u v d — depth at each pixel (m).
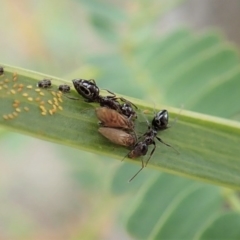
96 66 0.10
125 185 0.10
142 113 0.07
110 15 0.11
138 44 0.10
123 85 0.10
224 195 0.08
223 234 0.08
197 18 0.12
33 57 0.15
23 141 0.13
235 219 0.08
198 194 0.09
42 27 0.15
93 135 0.07
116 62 0.10
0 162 0.17
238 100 0.09
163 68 0.10
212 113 0.09
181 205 0.08
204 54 0.10
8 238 0.17
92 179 0.12
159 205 0.09
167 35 0.10
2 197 0.18
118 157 0.07
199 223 0.08
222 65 0.10
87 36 0.15
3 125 0.07
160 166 0.07
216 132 0.07
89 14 0.11
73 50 0.15
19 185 0.18
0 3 0.15
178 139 0.07
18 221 0.17
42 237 0.17
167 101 0.10
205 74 0.10
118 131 0.07
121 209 0.11
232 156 0.07
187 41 0.10
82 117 0.07
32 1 0.15
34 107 0.07
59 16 0.15
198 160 0.07
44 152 0.18
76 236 0.12
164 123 0.07
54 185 0.18
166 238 0.08
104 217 0.12
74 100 0.07
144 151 0.07
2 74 0.07
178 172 0.07
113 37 0.11
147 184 0.09
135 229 0.09
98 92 0.07
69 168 0.13
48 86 0.07
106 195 0.12
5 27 0.16
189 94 0.10
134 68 0.10
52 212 0.17
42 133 0.07
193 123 0.07
